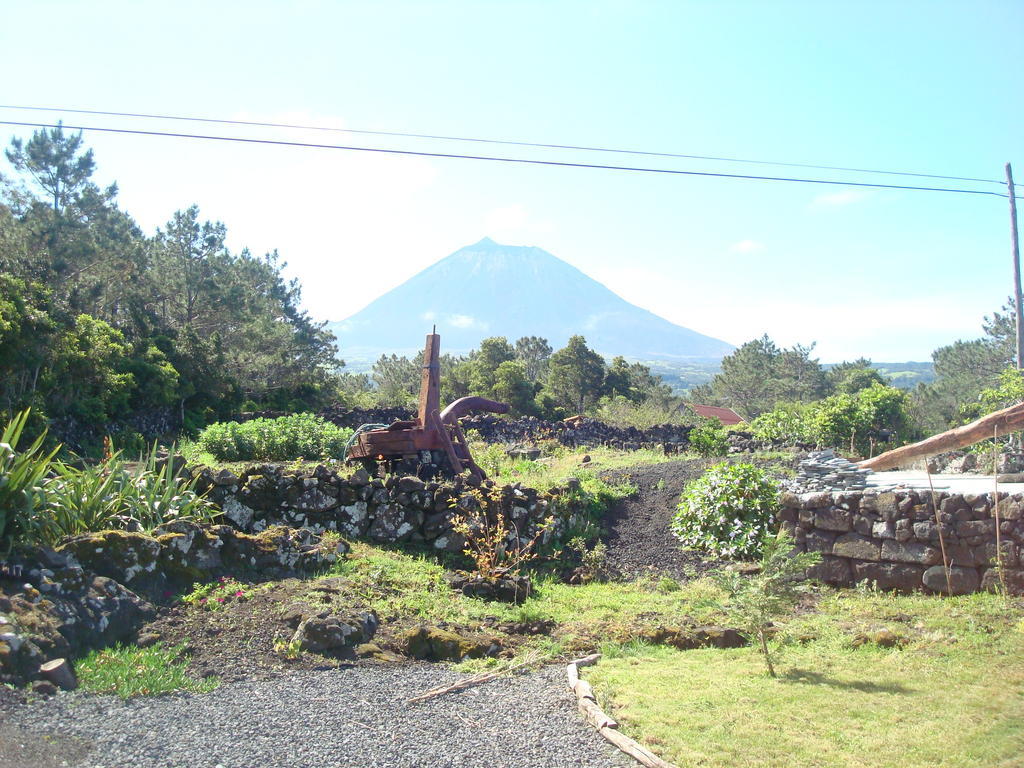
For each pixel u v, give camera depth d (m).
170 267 35.50
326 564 9.06
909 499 9.77
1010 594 8.94
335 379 40.34
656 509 13.29
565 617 8.70
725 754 5.22
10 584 6.34
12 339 17.05
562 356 56.25
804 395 70.69
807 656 7.41
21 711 5.05
